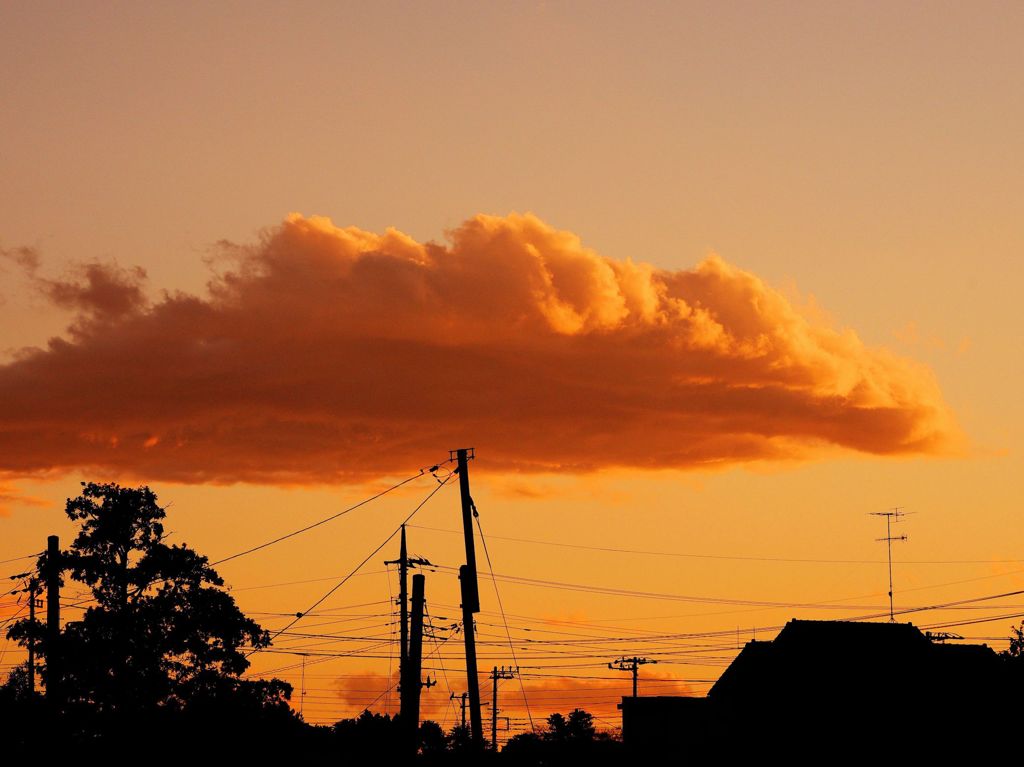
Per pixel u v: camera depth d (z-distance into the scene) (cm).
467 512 7562
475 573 7419
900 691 9062
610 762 12144
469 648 7281
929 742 8944
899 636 9406
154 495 9806
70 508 9706
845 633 9394
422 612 8075
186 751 9094
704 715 9781
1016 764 8869
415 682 8019
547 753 13238
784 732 9206
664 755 10006
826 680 9144
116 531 9544
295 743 10138
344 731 12450
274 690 9494
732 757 9456
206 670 9438
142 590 9562
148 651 9231
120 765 9025
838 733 9025
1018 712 9012
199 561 9675
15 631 9238
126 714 9162
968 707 9031
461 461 7606
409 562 8962
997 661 9425
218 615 9406
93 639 9150
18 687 10025
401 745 8106
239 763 9269
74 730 9056
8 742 9006
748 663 9631
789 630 9469
